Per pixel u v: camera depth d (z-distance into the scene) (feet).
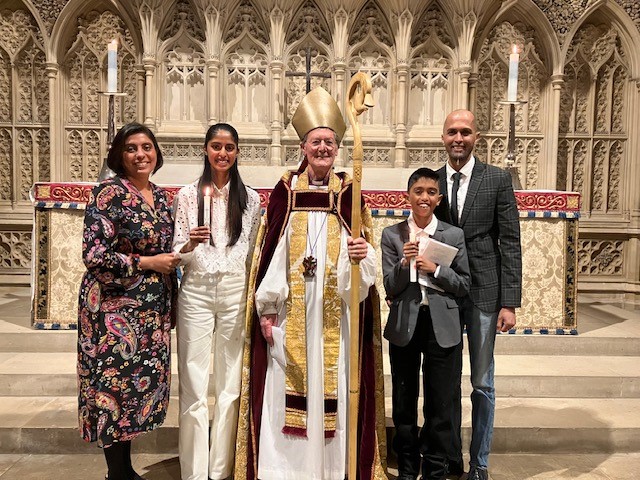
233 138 8.34
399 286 8.60
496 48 19.24
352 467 8.14
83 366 7.98
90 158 19.17
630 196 19.79
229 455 8.71
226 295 8.58
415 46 18.75
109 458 8.50
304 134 8.41
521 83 19.48
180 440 8.61
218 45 18.06
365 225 8.64
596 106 19.86
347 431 8.59
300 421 8.34
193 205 8.51
